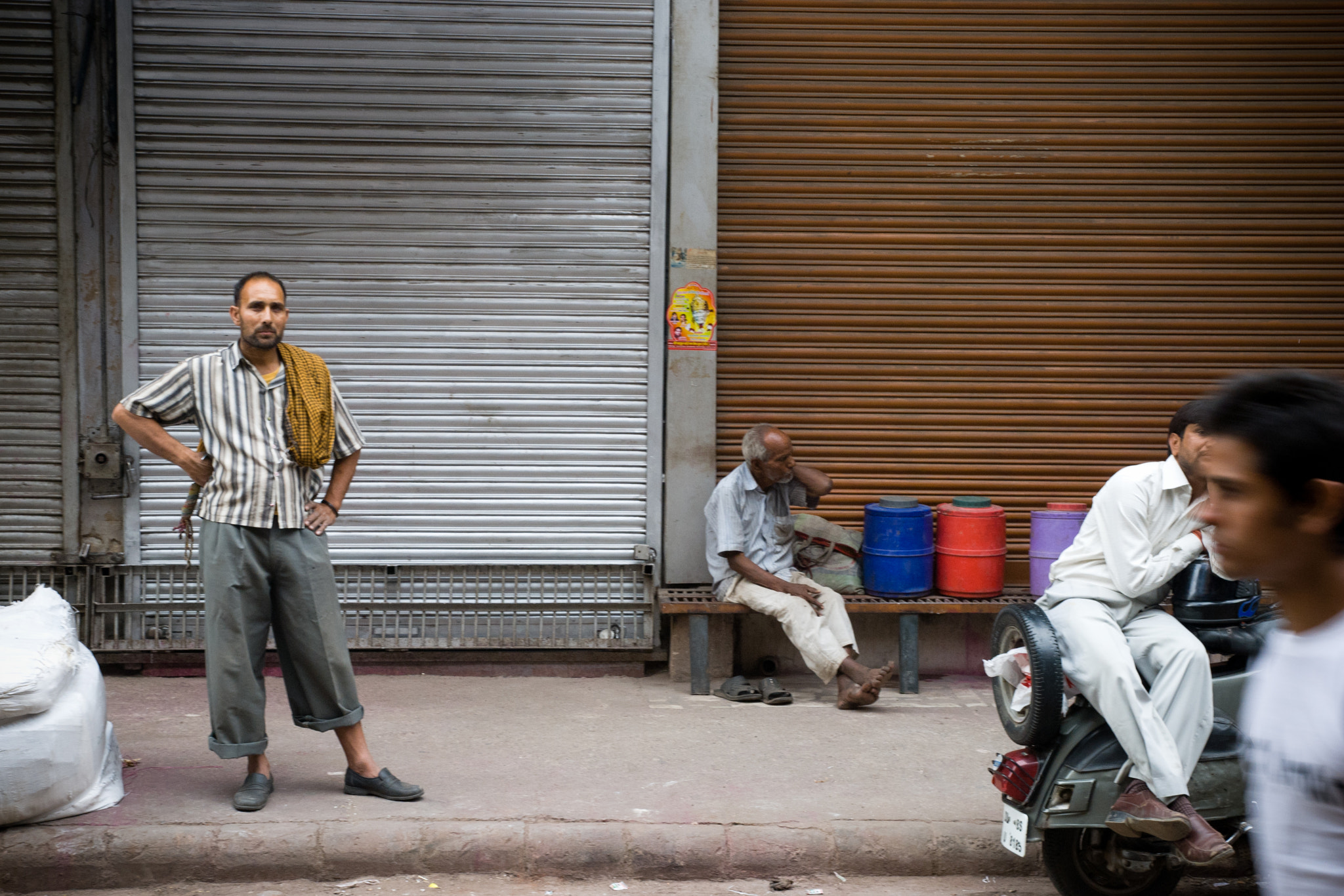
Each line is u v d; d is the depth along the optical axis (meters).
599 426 5.83
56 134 5.52
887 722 5.04
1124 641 3.37
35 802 3.63
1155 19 5.88
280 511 3.80
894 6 5.83
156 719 4.97
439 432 5.79
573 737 4.77
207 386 3.78
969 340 5.94
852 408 5.94
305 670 3.93
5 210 5.54
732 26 5.81
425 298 5.73
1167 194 5.93
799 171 5.85
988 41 5.86
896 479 5.98
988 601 5.59
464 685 5.59
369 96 5.63
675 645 5.70
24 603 4.25
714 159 5.75
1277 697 1.41
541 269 5.76
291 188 5.64
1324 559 1.39
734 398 5.90
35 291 5.58
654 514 5.86
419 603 5.75
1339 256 5.98
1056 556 5.43
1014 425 5.98
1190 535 3.47
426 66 5.64
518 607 5.79
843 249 5.89
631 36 5.70
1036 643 3.32
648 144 5.75
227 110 5.57
